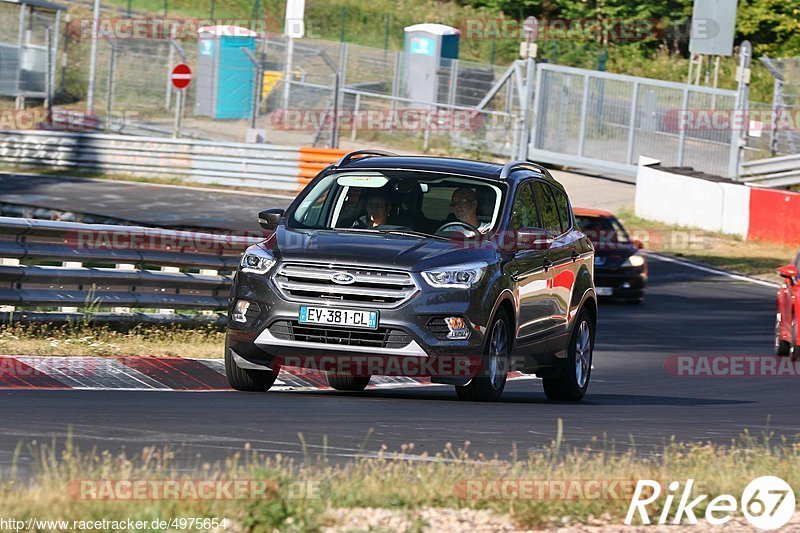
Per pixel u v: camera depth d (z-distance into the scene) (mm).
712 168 104750
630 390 37312
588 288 33906
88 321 36188
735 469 19156
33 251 34812
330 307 26969
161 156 102688
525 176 31484
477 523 15367
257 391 29500
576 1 151250
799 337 45844
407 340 26797
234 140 115875
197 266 40000
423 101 114812
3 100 122750
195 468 17750
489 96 113188
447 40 119812
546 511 15766
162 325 38500
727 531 15758
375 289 26969
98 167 104438
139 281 37781
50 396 25969
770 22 153250
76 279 35906
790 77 108000
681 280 76688
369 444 21500
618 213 100312
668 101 106062
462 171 30375
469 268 27562
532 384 38312
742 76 102938
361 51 131500
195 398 27125
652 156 106562
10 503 14461
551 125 110688
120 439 20578
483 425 24766
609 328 56094
